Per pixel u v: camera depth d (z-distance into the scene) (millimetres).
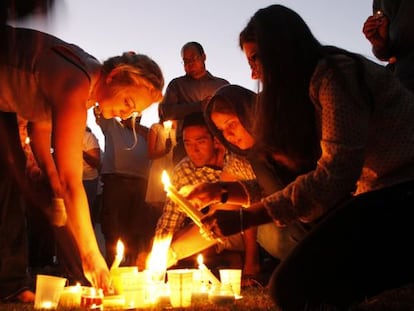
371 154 2373
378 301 2580
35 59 2965
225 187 2848
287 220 2350
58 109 2898
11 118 3043
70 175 2879
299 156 2484
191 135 3809
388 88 2355
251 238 3717
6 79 2932
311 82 2324
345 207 2275
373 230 2264
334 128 2250
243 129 3332
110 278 2848
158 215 5270
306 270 2309
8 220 3021
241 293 3139
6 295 3023
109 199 5398
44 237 4953
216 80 5320
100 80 3102
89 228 2900
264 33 2354
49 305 2686
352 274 2309
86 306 2680
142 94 3086
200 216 2572
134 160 5461
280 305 2381
